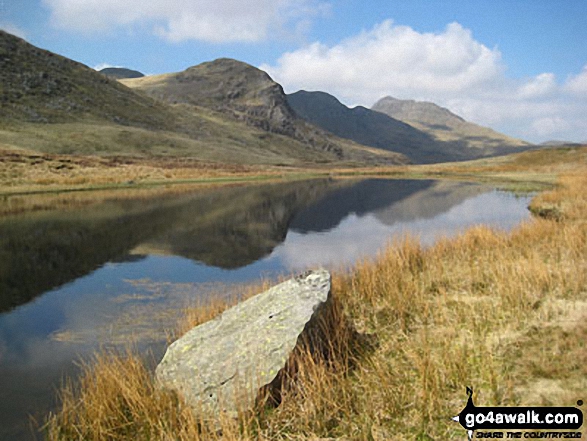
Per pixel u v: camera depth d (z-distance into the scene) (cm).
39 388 698
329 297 765
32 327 959
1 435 573
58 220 2397
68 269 1459
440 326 743
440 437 462
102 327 952
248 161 10462
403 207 3200
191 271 1439
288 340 626
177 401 590
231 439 480
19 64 10819
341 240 1992
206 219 2544
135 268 1478
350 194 4259
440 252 1291
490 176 5894
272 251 1753
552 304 733
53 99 10256
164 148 9406
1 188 3609
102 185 4238
